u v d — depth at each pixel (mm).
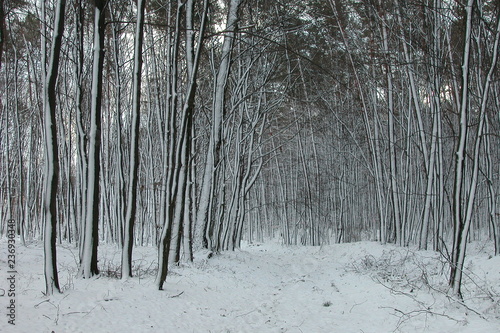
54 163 6488
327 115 25281
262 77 18375
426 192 14359
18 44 18031
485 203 20750
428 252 13492
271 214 37562
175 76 8398
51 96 6387
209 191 15320
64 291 6738
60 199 21266
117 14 14289
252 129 17859
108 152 19953
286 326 6797
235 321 7047
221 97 15477
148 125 19000
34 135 21906
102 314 6012
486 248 14906
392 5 13969
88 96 17391
